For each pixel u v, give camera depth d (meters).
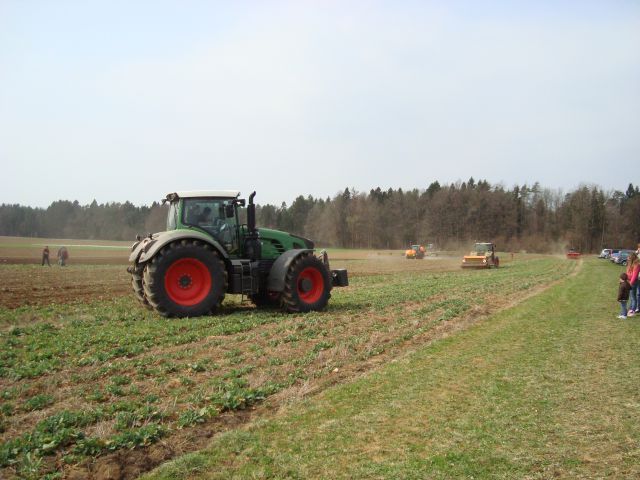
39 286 20.45
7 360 7.95
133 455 4.86
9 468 4.53
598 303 15.16
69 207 139.12
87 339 9.41
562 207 107.44
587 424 5.43
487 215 104.06
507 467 4.45
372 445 4.92
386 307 14.48
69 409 5.93
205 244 12.16
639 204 99.88
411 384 6.86
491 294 18.00
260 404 6.32
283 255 13.02
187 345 9.25
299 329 10.96
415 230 111.31
